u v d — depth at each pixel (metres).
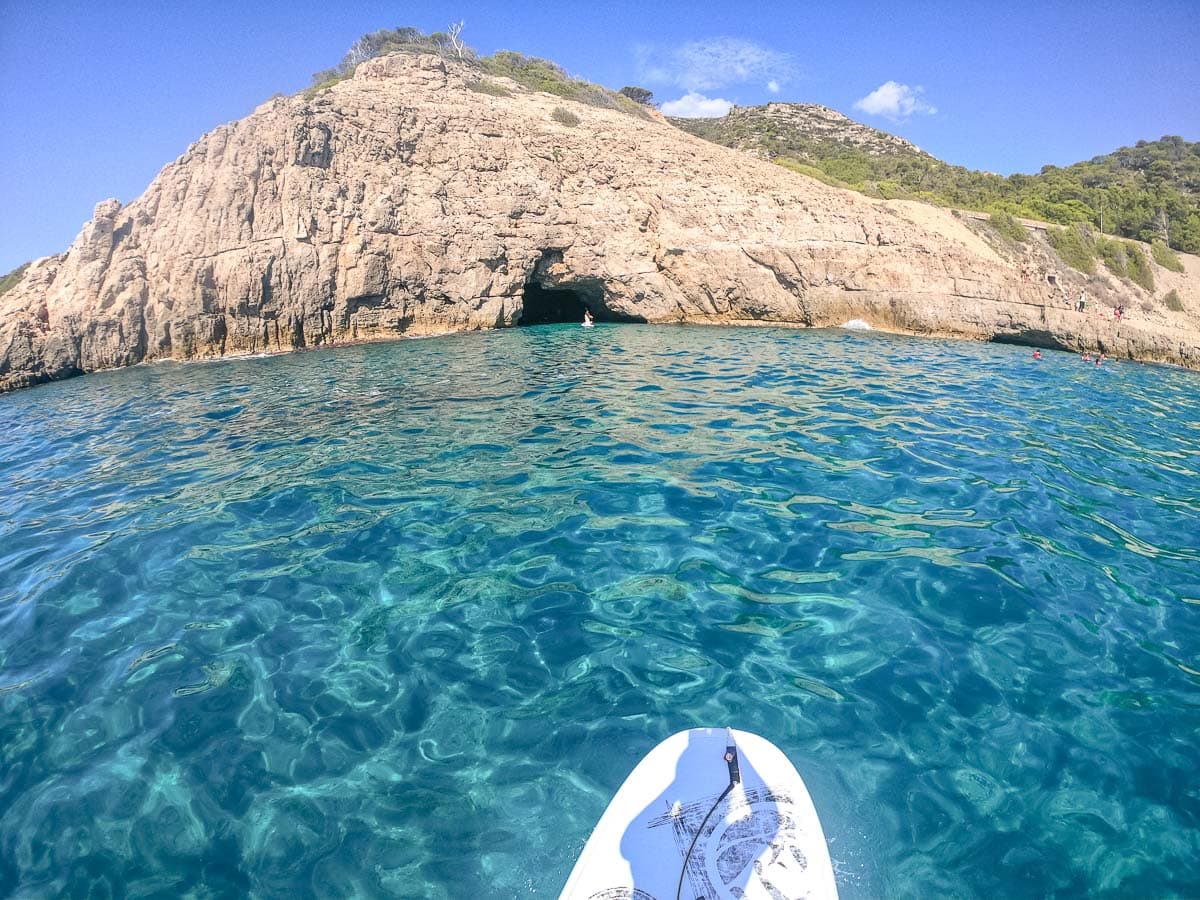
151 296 8.84
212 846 1.76
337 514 3.61
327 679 2.36
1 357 8.13
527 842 1.75
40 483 4.34
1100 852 1.72
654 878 1.61
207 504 3.81
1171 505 3.77
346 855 1.73
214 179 9.10
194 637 2.61
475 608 2.74
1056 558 3.12
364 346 9.30
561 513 3.55
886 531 3.34
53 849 1.77
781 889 1.58
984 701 2.22
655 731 2.10
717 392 6.12
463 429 5.02
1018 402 6.20
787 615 2.66
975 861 1.70
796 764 1.97
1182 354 9.59
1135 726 2.13
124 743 2.10
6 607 2.84
